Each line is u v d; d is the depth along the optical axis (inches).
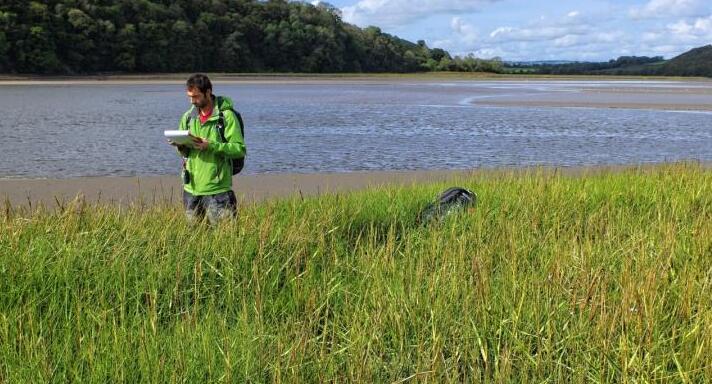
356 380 142.7
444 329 163.2
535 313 167.3
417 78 3971.5
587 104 1416.1
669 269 199.3
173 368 142.2
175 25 3376.0
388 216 280.8
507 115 1118.4
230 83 2642.7
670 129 906.7
